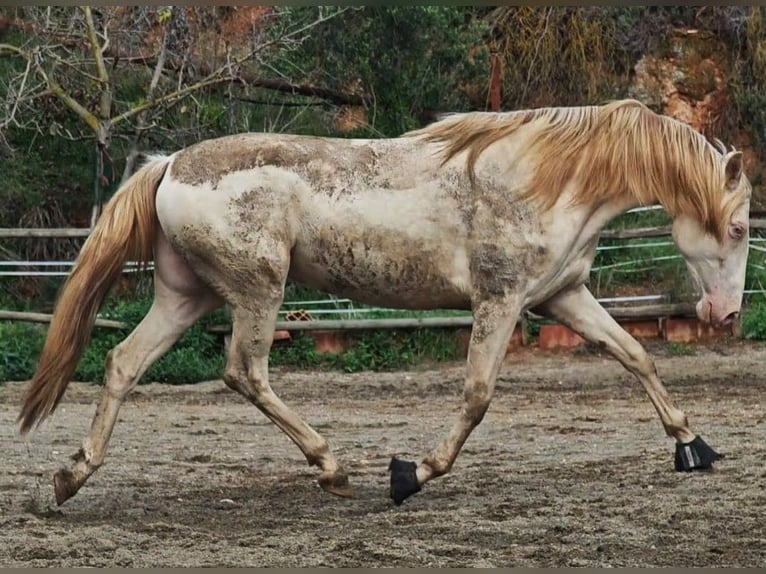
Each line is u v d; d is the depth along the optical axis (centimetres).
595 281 2544
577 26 2914
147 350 1080
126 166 2567
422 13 2697
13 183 2681
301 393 1983
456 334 2356
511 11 2938
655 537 925
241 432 1567
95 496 1116
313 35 2744
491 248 1046
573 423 1602
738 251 1105
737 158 1088
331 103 2834
